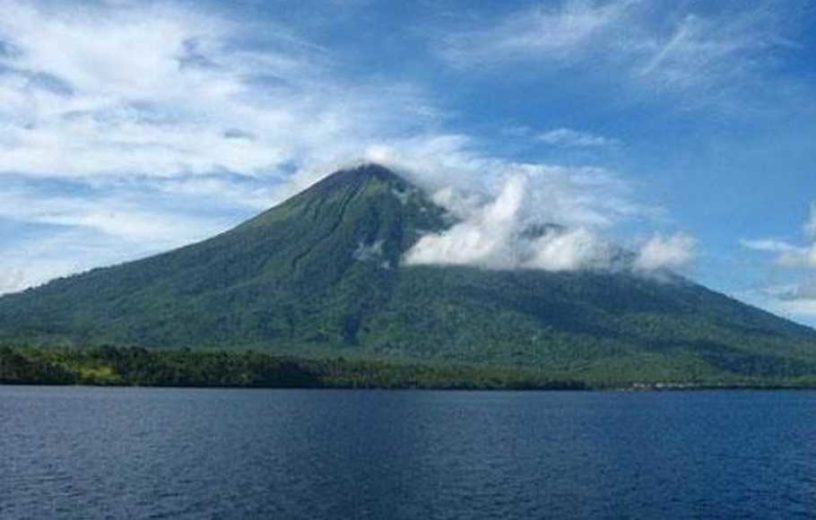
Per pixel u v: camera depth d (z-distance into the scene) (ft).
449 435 565.12
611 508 305.94
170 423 612.29
